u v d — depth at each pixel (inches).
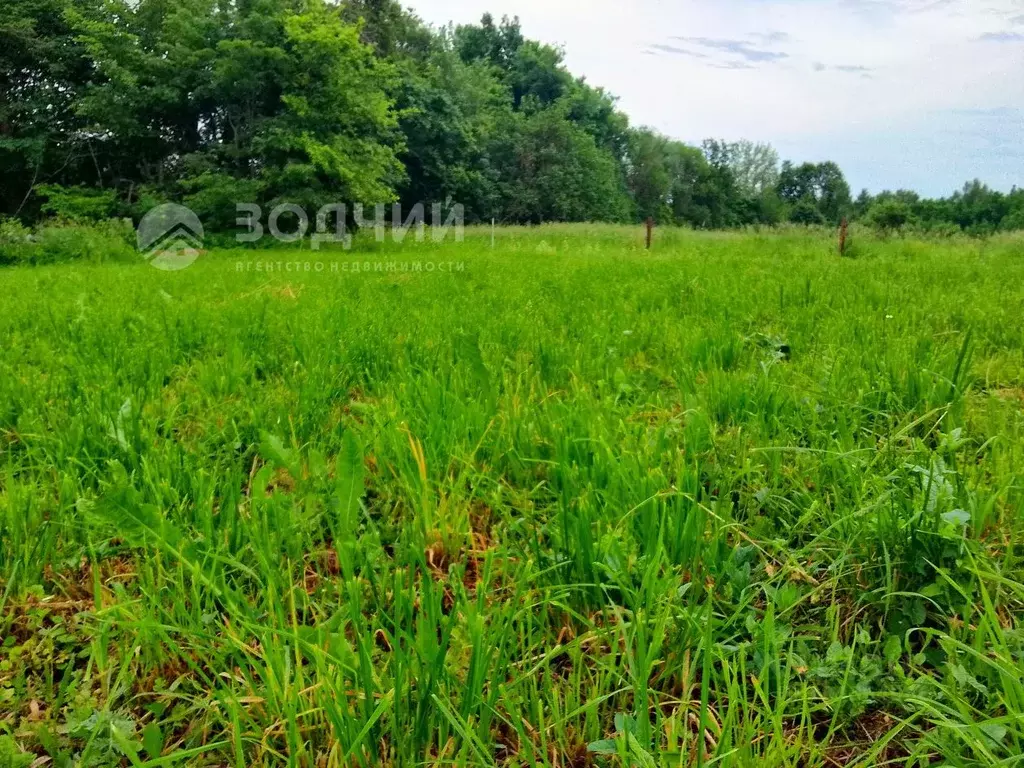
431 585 50.4
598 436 80.2
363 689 44.8
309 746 43.4
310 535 65.5
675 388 120.9
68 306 220.1
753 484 77.1
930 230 790.5
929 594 55.7
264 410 100.3
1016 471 72.4
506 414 91.0
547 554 63.2
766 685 45.9
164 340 153.9
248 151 876.0
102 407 94.5
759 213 3304.6
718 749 40.6
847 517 61.8
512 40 2669.8
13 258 559.8
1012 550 59.7
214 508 76.9
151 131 932.6
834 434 90.6
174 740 47.4
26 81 994.1
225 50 861.8
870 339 141.6
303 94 905.5
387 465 82.1
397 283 283.9
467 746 41.3
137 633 52.1
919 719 47.1
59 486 75.8
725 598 59.1
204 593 57.8
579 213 2084.2
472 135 1659.7
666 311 192.2
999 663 45.6
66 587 63.1
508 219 1973.4
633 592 53.6
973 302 193.6
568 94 2625.5
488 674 48.4
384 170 1023.6
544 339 145.0
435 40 1955.0
